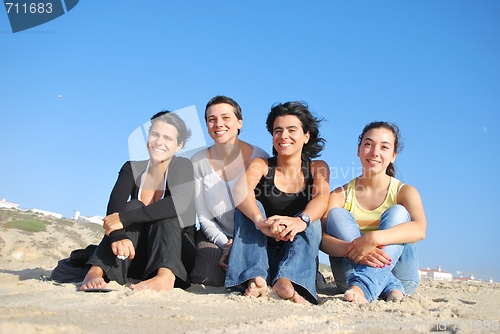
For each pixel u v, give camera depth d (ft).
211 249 13.69
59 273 12.73
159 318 8.36
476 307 11.02
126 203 12.38
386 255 11.21
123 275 12.11
